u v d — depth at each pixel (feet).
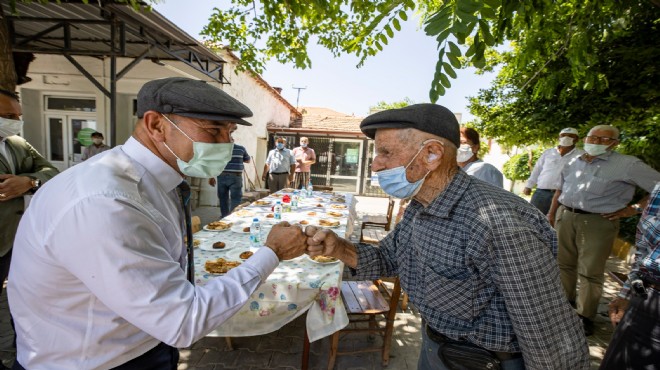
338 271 6.59
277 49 14.08
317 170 41.42
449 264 3.22
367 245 4.50
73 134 27.30
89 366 3.00
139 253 2.56
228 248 7.81
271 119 40.22
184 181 3.82
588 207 9.29
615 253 17.10
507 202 3.07
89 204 2.48
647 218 4.49
